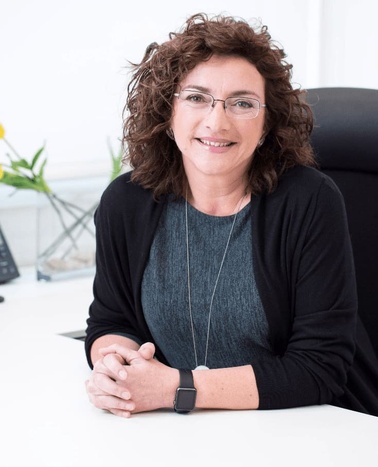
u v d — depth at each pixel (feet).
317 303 6.43
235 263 6.65
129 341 6.98
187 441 5.63
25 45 9.78
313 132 7.65
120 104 10.32
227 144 6.44
